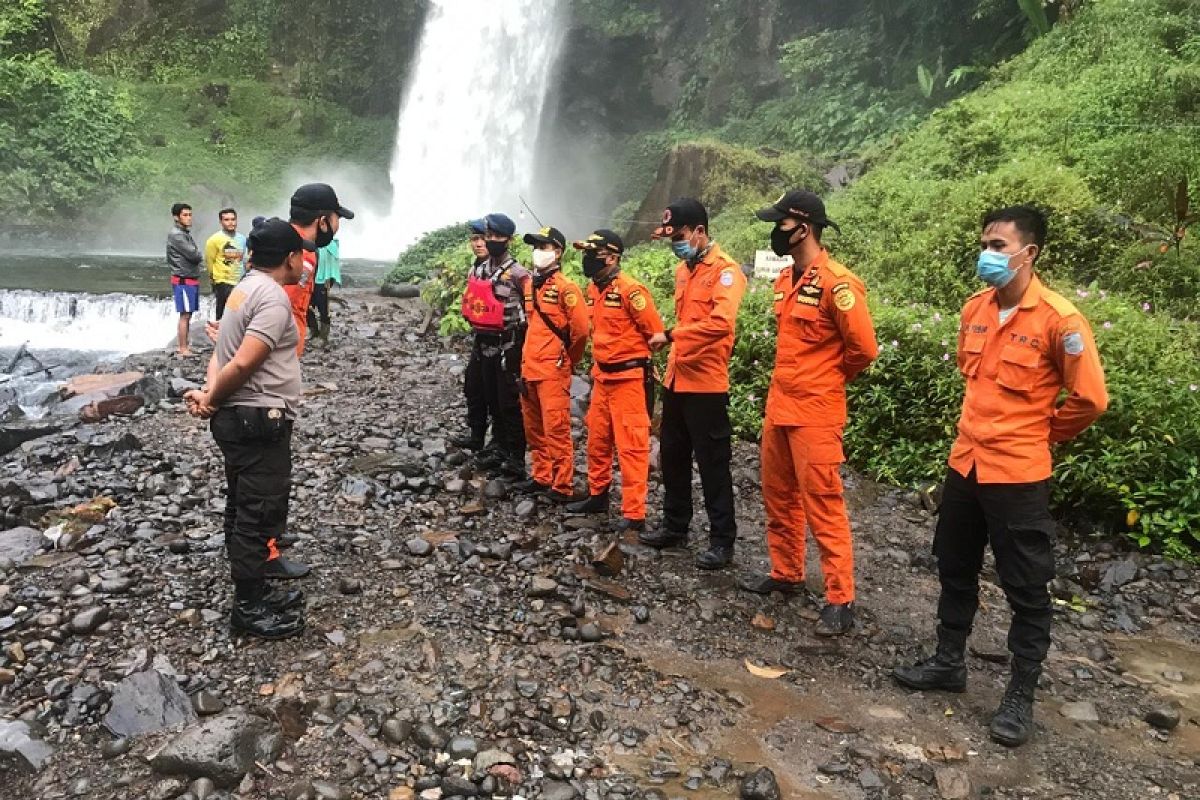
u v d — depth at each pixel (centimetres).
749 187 1452
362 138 3014
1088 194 849
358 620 378
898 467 604
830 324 378
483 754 290
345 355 928
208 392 342
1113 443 522
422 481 545
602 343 471
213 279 937
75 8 2777
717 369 435
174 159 2573
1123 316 634
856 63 1922
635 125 2748
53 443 619
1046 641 319
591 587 418
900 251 927
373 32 3098
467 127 2917
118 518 474
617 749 303
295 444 618
